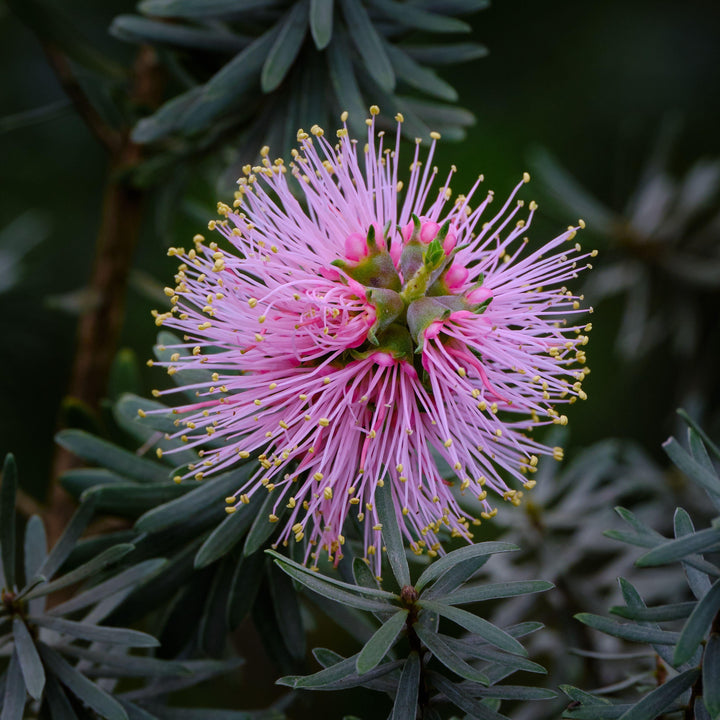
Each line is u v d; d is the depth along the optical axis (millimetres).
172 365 463
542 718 507
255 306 458
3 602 462
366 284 461
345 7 495
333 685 451
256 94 503
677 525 449
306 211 496
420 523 462
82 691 461
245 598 471
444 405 463
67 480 479
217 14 498
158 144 529
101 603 472
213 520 472
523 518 519
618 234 554
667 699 446
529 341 462
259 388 463
